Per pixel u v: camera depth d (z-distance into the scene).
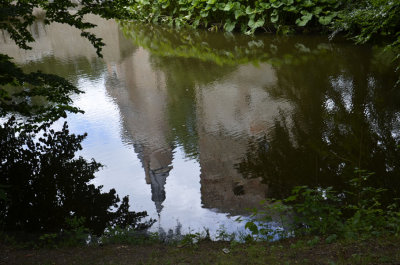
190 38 15.91
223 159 6.29
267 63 11.45
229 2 15.74
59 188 5.63
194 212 4.94
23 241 4.28
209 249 3.88
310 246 3.50
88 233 4.56
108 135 7.41
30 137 7.22
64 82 5.50
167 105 8.91
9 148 6.75
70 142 7.07
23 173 5.93
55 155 6.55
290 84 9.46
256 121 7.65
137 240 4.23
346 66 10.24
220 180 5.69
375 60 10.42
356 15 10.94
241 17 15.84
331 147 6.34
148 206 5.14
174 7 18.94
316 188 5.27
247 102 8.67
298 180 5.53
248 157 6.33
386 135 6.52
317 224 3.96
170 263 3.43
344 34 13.55
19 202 5.25
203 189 5.49
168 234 4.46
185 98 9.27
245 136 7.08
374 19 10.26
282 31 14.62
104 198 5.34
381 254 3.10
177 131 7.52
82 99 9.48
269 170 5.85
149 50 14.52
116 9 5.62
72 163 6.31
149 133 7.44
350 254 3.18
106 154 6.66
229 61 12.13
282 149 6.43
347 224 4.00
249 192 5.34
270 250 3.57
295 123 7.36
